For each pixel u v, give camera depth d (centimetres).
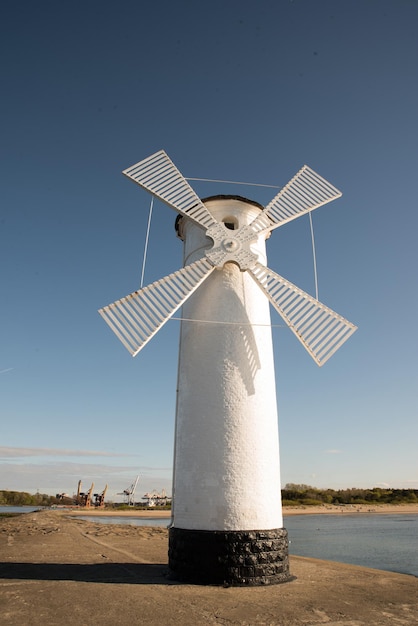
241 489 897
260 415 964
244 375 980
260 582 855
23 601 709
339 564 1291
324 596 797
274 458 966
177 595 754
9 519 2817
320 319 1077
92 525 2444
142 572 978
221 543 856
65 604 691
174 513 954
